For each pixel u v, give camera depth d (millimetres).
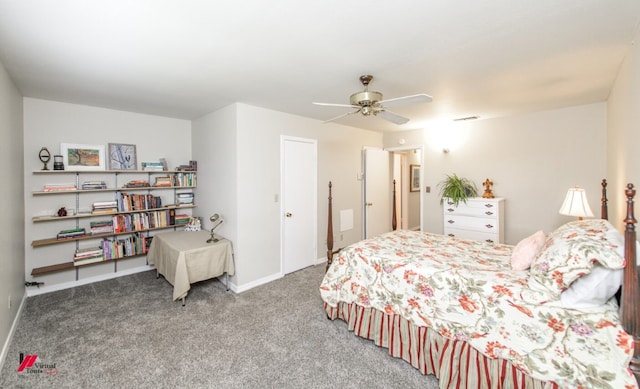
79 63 2225
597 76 2512
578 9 1521
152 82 2668
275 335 2410
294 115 3967
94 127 3613
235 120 3352
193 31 1748
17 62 2189
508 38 1845
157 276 3832
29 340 2322
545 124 3783
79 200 3562
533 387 1540
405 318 2080
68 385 1830
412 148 5188
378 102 2369
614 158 2748
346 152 4824
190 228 4012
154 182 4148
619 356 1310
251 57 2127
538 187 3865
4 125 2258
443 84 2721
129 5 1472
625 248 1291
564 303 1506
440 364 1870
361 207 5168
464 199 4176
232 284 3455
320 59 2164
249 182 3469
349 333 2445
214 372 1956
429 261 2160
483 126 4336
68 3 1445
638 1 1441
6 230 2285
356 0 1436
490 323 1695
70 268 3389
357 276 2404
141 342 2303
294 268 4066
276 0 1432
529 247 1978
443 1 1448
